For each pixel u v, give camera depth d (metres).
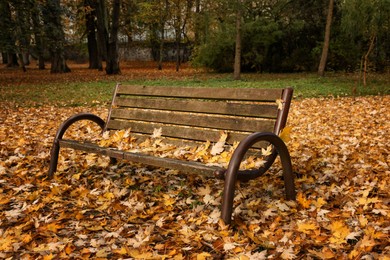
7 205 3.55
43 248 2.65
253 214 3.14
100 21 28.02
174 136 3.95
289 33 27.17
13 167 4.77
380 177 4.07
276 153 3.24
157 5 32.91
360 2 16.25
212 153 3.41
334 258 2.44
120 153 3.54
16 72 31.05
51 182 4.15
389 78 19.28
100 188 3.98
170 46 46.06
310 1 26.16
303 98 12.57
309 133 6.79
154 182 4.07
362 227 2.88
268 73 27.67
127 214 3.27
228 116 3.62
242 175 2.95
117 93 4.67
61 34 24.00
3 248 2.64
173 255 2.54
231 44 26.78
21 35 20.38
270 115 3.29
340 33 25.44
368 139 6.12
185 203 3.50
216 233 2.79
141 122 4.32
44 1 21.38
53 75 26.81
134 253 2.54
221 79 21.48
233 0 20.41
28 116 9.38
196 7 31.66
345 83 17.00
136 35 42.50
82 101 12.32
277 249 2.54
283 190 3.70
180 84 18.59
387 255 2.40
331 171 4.23
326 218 3.03
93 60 36.62
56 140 4.29
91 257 2.59
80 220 3.17
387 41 23.03
